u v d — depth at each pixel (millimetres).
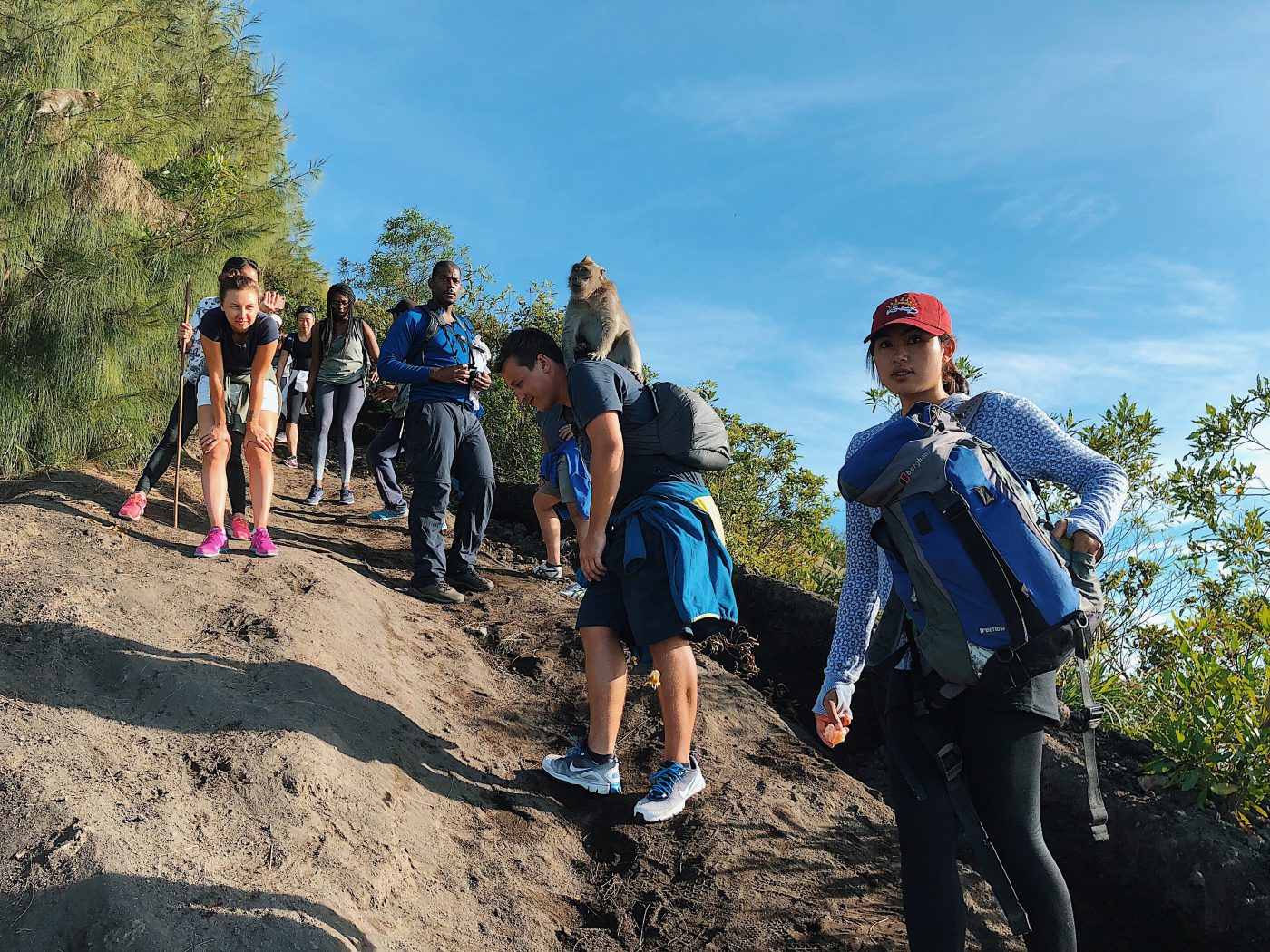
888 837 3920
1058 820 4117
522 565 6727
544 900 3348
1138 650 5648
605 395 3666
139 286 6730
